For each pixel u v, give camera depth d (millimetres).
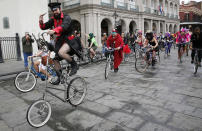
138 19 24500
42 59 3961
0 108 3582
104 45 10750
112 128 2652
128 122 2814
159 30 29984
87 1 17828
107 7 19078
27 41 7203
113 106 3457
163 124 2719
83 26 18609
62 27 2854
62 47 3029
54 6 2945
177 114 3033
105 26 21453
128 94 4121
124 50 6566
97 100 3805
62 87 4914
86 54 9289
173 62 8680
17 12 10367
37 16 11141
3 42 10195
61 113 3240
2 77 6137
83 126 2748
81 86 3646
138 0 24391
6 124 2914
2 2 11164
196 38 6129
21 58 10555
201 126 2635
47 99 3971
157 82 5078
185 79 5316
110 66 6414
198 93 4039
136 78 5625
